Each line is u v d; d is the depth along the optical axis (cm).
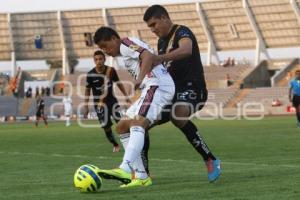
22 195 1505
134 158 1579
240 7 11938
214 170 1661
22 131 5584
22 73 12781
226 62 11875
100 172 1522
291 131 4303
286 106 9381
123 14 12619
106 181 1725
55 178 1867
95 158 2595
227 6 12012
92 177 1507
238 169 1967
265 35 11781
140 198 1395
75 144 3559
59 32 12688
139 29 12531
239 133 4234
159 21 1678
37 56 12662
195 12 12281
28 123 8662
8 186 1695
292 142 3222
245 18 11906
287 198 1341
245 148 2909
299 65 11025
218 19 12094
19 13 12662
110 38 1608
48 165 2309
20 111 10919
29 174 2005
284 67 11044
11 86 11956
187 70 1683
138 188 1573
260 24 11800
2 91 12350
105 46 1616
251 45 11844
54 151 3044
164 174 1892
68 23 12706
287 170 1888
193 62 1688
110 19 12638
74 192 1533
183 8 12331
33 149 3228
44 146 3453
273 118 7575
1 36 12681
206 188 1531
